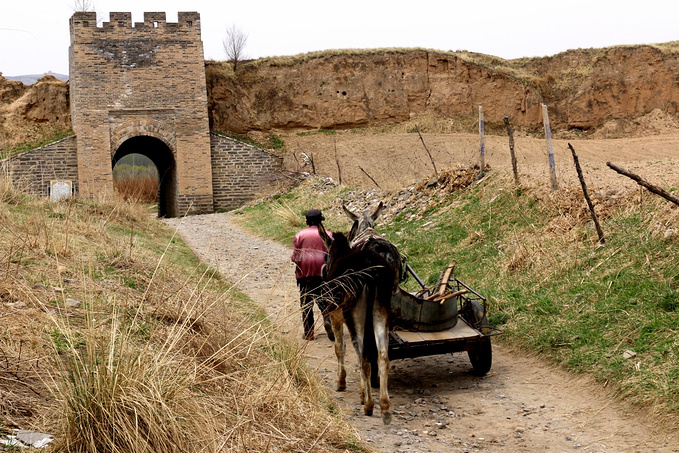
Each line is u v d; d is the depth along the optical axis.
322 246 9.79
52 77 40.84
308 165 40.31
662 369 6.90
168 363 5.28
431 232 15.91
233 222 28.67
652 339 7.62
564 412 6.84
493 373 8.39
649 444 5.89
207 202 37.50
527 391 7.60
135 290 8.66
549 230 12.74
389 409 6.37
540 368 8.30
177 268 11.49
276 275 15.22
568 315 9.13
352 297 6.55
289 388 6.24
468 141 42.34
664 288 8.60
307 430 5.75
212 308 7.75
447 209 17.23
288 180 35.00
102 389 4.61
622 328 8.16
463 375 8.45
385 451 5.77
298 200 28.14
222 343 6.90
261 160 39.22
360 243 7.95
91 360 4.80
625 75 48.91
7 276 7.24
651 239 10.09
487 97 48.00
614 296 9.06
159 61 36.66
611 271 9.77
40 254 9.16
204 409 5.21
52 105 39.12
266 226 24.47
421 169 38.69
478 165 18.70
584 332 8.49
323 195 26.81
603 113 48.69
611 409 6.75
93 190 35.34
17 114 38.41
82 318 6.84
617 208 12.11
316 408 6.29
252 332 7.53
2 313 6.34
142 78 36.41
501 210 15.11
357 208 22.36
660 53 48.78
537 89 48.72
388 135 44.47
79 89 35.28
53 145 35.06
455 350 7.84
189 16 37.03
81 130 35.28
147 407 4.62
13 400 4.86
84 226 12.66
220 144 38.59
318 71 46.47
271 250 19.55
